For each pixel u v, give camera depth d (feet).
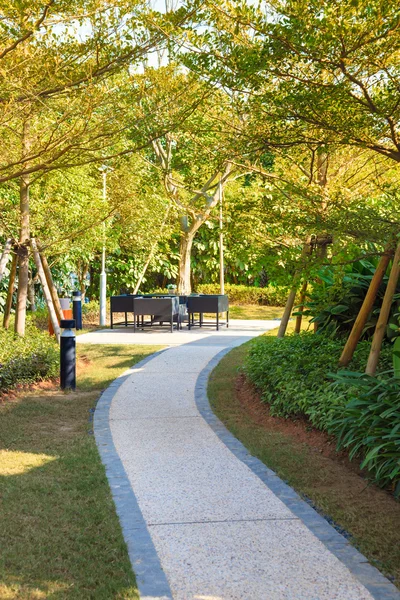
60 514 13.46
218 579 10.64
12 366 27.94
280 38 17.06
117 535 12.29
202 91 24.12
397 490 14.53
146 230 60.95
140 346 43.29
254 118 21.75
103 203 46.24
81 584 10.37
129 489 15.21
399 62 18.28
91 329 55.52
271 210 24.93
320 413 19.70
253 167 26.99
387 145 23.00
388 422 16.39
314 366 24.48
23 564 11.05
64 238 36.22
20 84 21.81
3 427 21.34
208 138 25.84
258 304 80.48
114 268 80.12
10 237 35.65
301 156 29.63
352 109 18.83
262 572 10.90
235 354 38.47
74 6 21.94
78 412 23.98
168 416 23.26
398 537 12.46
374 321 27.09
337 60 17.47
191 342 45.50
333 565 11.16
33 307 63.41
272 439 19.80
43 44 22.76
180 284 66.03
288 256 24.41
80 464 17.04
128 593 10.01
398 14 15.88
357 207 22.20
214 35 19.22
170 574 10.83
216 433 20.71
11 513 13.44
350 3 15.79
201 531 12.71
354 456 17.40
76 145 24.07
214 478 16.12
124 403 25.55
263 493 14.98
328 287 27.45
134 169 39.86
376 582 10.52
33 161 29.30
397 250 20.72
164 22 21.43
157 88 24.16
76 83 23.63
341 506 14.17
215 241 81.51
